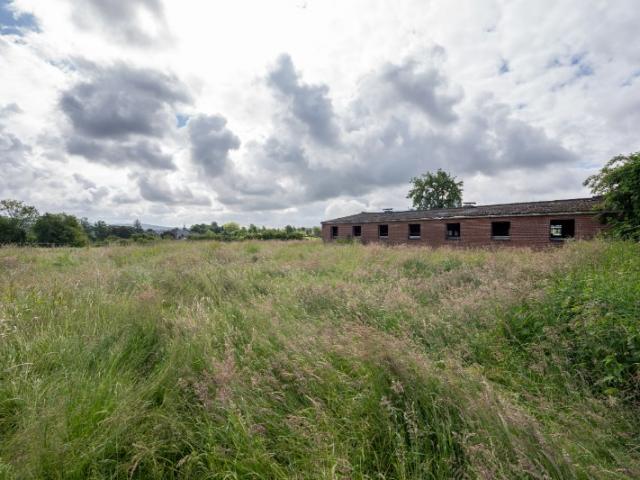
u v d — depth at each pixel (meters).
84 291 4.36
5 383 2.16
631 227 10.96
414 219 24.61
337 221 33.75
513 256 8.73
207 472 1.64
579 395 2.17
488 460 1.49
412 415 1.86
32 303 3.70
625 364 2.24
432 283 5.47
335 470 1.59
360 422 1.92
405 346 2.54
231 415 1.83
